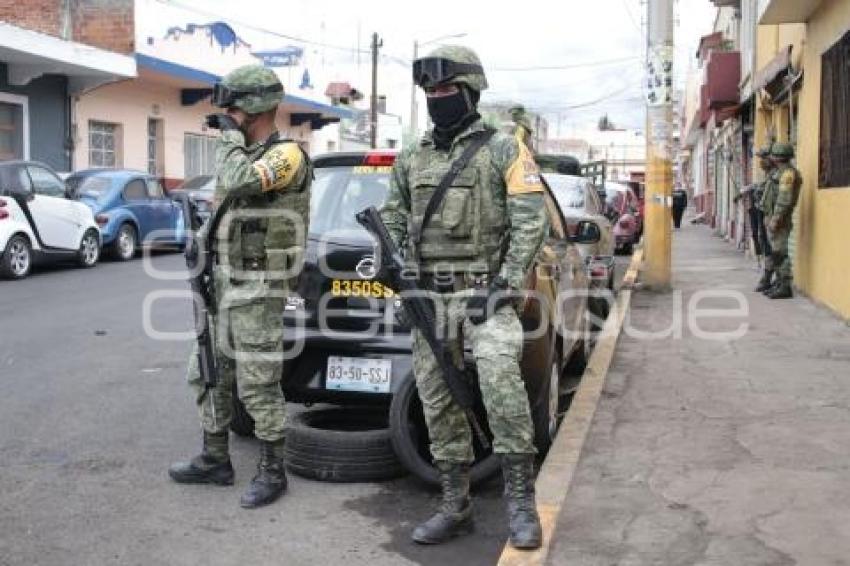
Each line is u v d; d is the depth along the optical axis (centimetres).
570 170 1252
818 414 566
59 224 1424
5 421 589
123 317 996
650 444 512
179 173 2616
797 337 825
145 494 466
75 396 652
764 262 1141
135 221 1664
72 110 2141
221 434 477
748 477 454
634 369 702
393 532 425
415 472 468
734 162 2158
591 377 665
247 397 453
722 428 540
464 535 421
